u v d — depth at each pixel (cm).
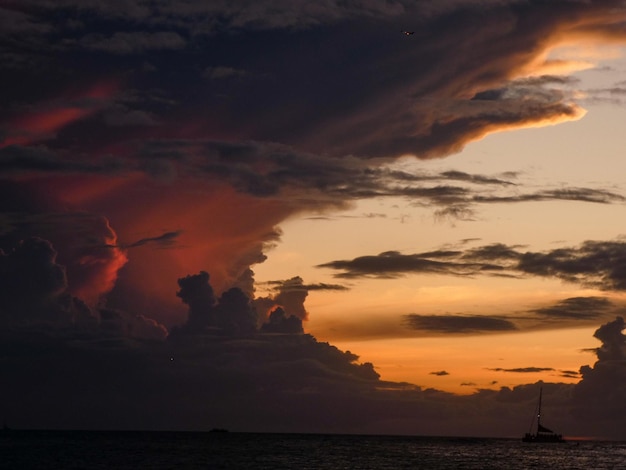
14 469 16550
